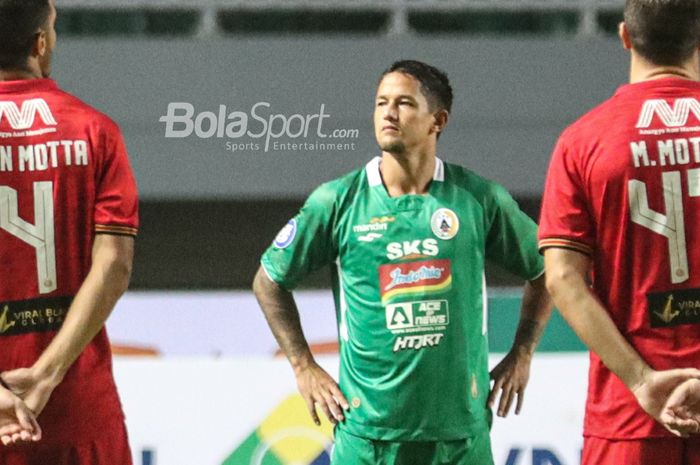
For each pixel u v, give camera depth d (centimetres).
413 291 1683
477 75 3969
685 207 1320
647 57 1359
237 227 3941
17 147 1398
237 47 3969
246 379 2386
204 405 2383
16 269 1398
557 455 2361
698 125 1330
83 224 1416
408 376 1680
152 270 3928
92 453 1434
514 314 2494
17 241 1399
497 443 2355
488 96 3966
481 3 4062
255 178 3922
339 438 1741
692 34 1342
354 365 1717
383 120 1688
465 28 4238
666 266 1321
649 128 1329
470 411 1697
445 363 1681
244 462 2377
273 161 3928
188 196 3912
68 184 1404
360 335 1706
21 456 1412
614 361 1312
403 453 1695
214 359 2389
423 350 1678
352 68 3975
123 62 3959
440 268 1688
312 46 3962
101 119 1427
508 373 1780
